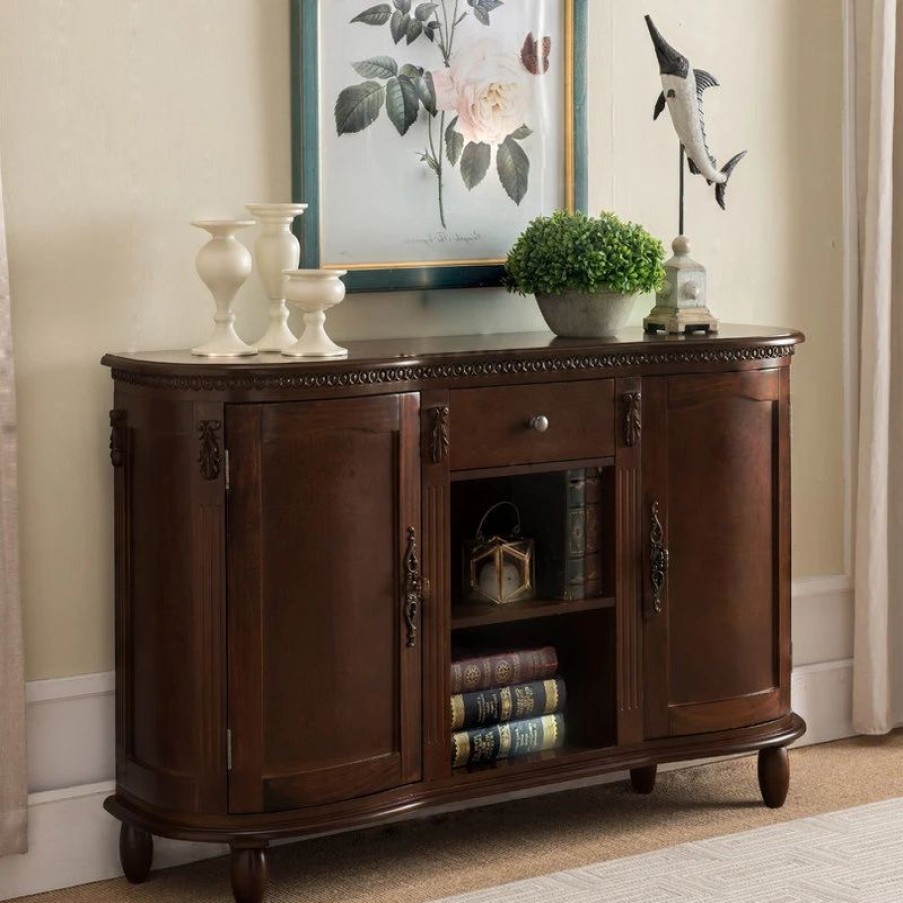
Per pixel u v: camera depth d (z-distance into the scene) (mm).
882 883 2889
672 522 3135
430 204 3242
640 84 3527
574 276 3127
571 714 3250
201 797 2727
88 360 2932
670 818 3303
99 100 2893
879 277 3711
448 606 2916
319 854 3102
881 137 3686
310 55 3061
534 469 2971
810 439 3855
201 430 2652
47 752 2947
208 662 2703
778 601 3285
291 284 2795
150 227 2969
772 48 3701
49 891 2924
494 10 3283
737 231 3701
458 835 3211
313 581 2732
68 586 2949
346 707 2787
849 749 3797
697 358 3117
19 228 2846
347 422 2725
